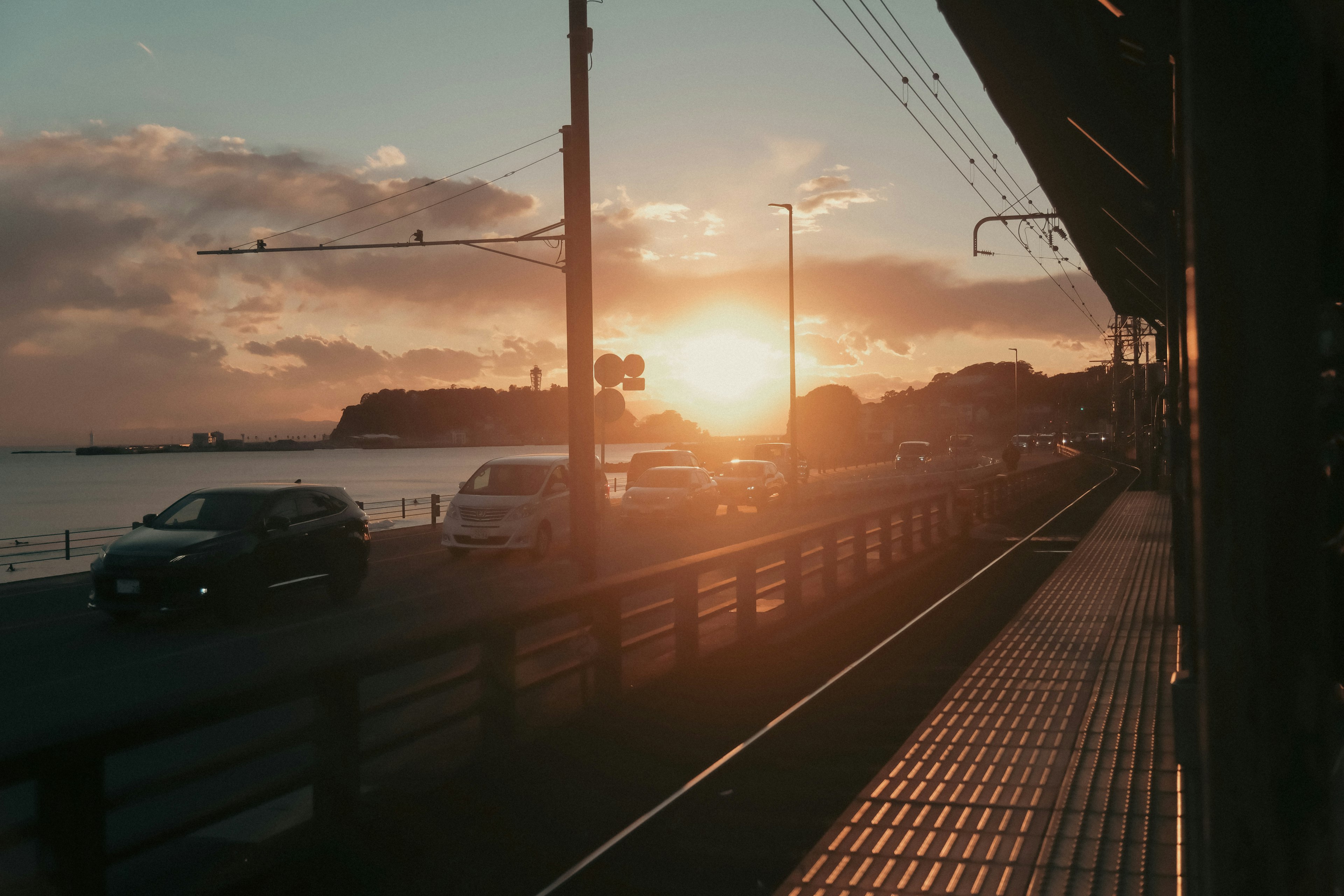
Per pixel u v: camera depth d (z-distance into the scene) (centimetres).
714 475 3644
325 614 1399
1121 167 1089
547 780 585
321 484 1523
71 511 9050
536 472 2188
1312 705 159
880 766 612
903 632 1084
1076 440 14438
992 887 416
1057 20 797
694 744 663
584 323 1341
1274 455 158
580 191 1334
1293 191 157
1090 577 1490
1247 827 161
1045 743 627
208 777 406
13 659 1092
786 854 468
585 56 1328
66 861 347
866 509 3562
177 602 1262
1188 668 604
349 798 487
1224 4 157
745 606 1041
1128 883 417
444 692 573
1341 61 172
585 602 736
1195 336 165
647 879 441
